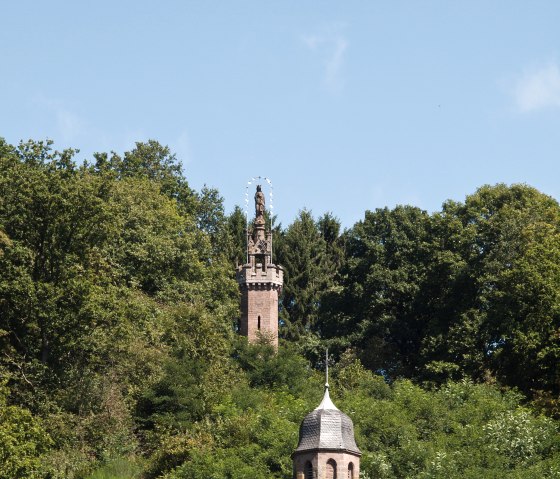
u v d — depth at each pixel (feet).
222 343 456.04
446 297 510.99
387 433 399.85
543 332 453.99
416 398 422.82
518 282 471.21
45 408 399.65
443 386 447.83
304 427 309.42
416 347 538.88
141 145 611.47
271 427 401.49
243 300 586.45
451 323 500.33
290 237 624.18
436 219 535.60
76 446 401.49
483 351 483.51
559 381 441.68
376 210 592.60
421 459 383.04
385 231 584.81
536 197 532.73
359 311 559.38
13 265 409.49
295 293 613.52
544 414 425.28
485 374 472.03
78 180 434.30
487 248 514.68
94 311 411.34
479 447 388.57
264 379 470.39
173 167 614.34
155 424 414.82
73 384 418.51
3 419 364.17
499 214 521.24
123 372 428.56
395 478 376.07
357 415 407.85
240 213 631.15
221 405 419.95
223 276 535.60
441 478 369.71
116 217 438.81
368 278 551.59
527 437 392.68
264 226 610.24
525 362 453.99
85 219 424.46
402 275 545.85
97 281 431.84
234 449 390.42
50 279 418.51
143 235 509.76
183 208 596.70
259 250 593.83
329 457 302.66
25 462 353.51
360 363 515.91
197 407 421.59
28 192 419.54
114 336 420.77
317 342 558.56
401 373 522.88
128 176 584.81
